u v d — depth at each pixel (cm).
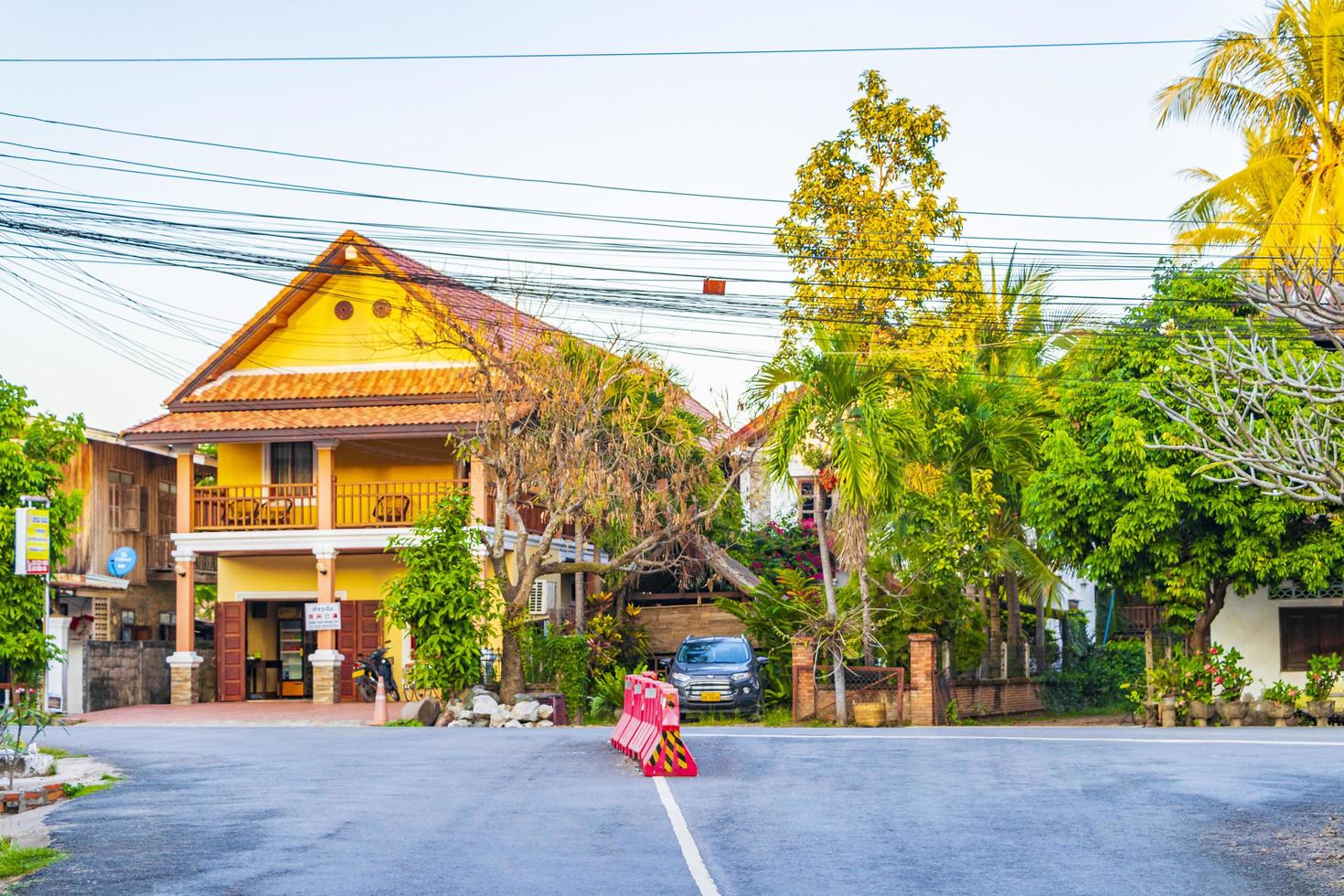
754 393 2845
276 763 1841
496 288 2925
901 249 3725
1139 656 4175
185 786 1588
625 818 1314
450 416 3406
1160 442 2670
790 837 1209
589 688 3259
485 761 1845
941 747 1967
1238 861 1099
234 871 1073
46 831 1276
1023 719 3359
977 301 3853
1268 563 2658
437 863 1095
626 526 3184
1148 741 2052
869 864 1088
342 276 3753
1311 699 2728
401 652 3638
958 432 3359
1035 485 2895
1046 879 1038
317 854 1141
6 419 2820
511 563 3650
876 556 3083
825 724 2825
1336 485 1037
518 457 2964
